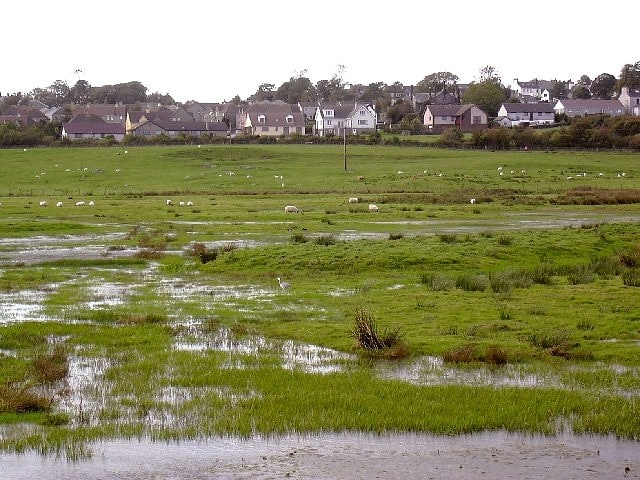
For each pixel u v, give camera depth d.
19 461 17.81
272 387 22.56
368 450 18.41
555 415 20.27
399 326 29.42
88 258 49.12
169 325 30.70
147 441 19.00
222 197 94.12
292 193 98.81
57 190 106.81
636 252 47.22
